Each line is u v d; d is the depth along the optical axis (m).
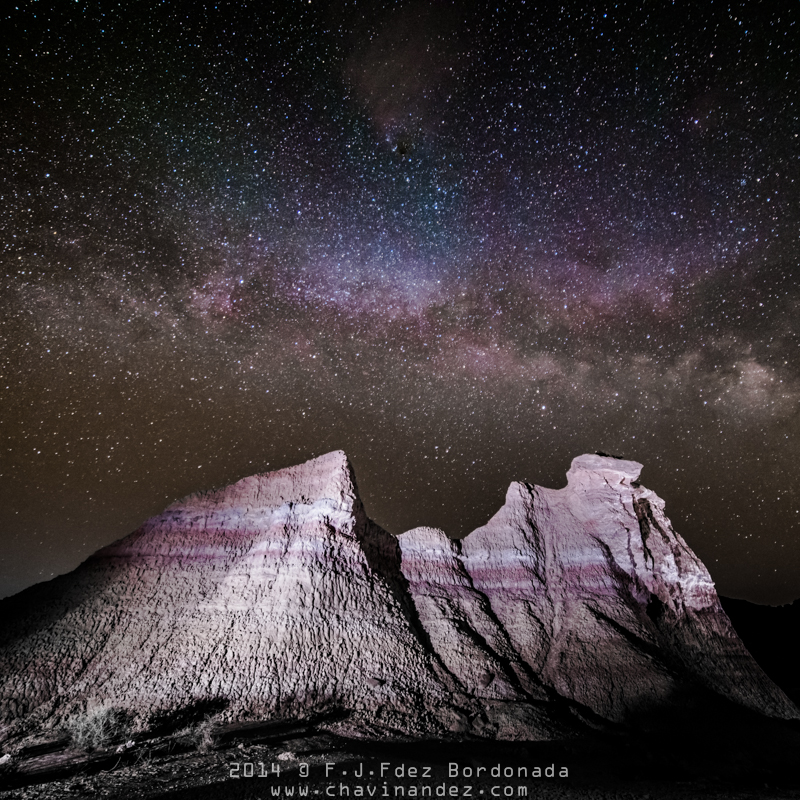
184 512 18.81
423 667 15.50
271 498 19.41
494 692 15.36
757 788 10.59
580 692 15.74
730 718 14.90
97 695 13.19
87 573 16.97
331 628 15.49
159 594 16.27
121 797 8.10
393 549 20.22
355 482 20.03
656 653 17.36
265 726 12.37
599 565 20.12
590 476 23.09
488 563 20.69
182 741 11.27
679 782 10.51
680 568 20.77
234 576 16.69
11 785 9.04
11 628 15.04
